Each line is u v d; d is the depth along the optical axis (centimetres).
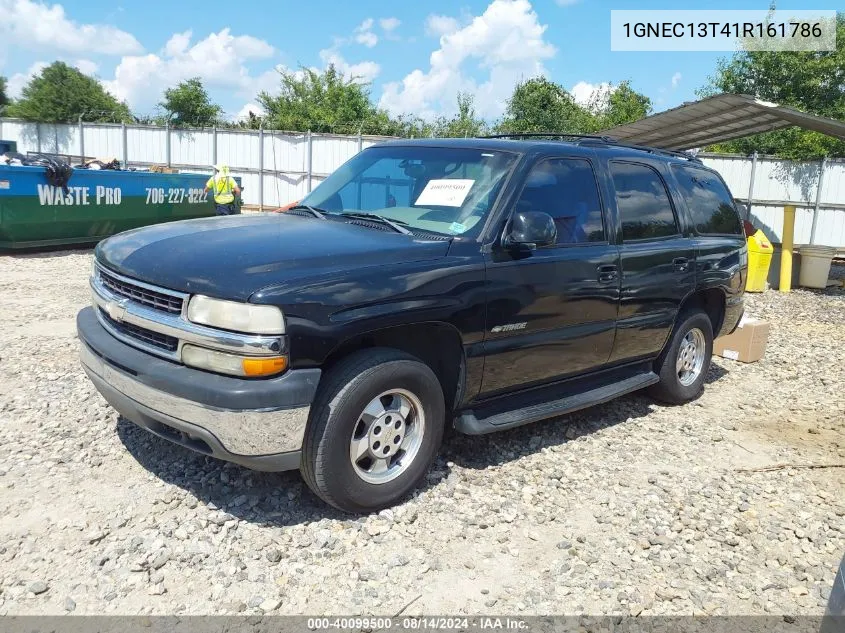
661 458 492
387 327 361
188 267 346
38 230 1225
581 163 492
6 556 322
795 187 2172
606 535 381
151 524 354
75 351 637
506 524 383
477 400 432
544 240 408
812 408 631
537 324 439
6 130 2934
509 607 314
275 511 374
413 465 388
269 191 2608
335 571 329
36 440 440
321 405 345
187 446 349
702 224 600
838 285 1434
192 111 3372
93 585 306
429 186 455
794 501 439
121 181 1363
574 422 550
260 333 322
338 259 358
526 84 3384
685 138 1791
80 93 3916
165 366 342
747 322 781
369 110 3531
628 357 534
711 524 402
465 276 393
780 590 344
